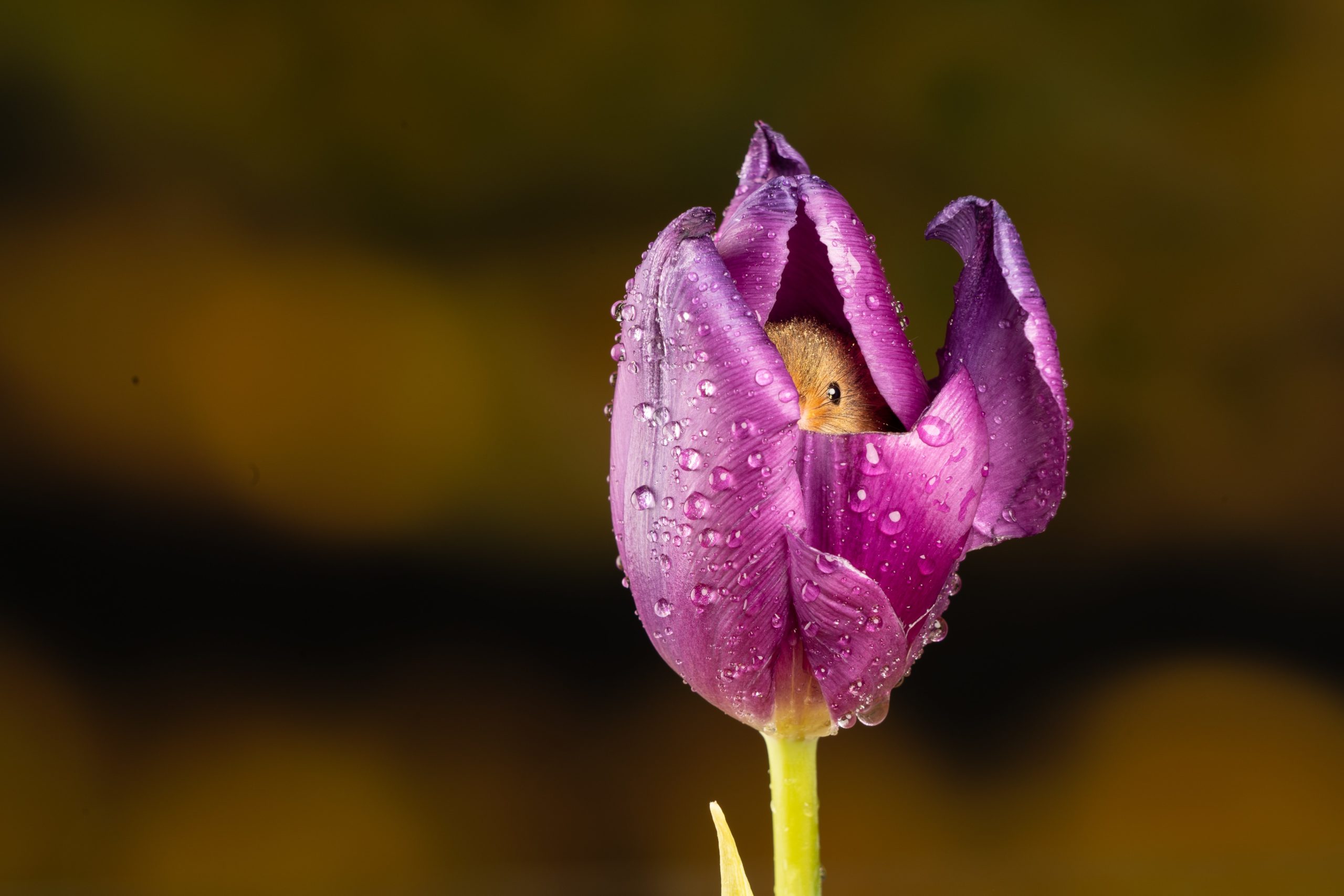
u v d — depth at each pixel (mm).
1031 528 490
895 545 472
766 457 467
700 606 471
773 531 469
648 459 473
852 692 474
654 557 473
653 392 472
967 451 473
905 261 1218
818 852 480
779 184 481
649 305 472
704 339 467
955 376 474
